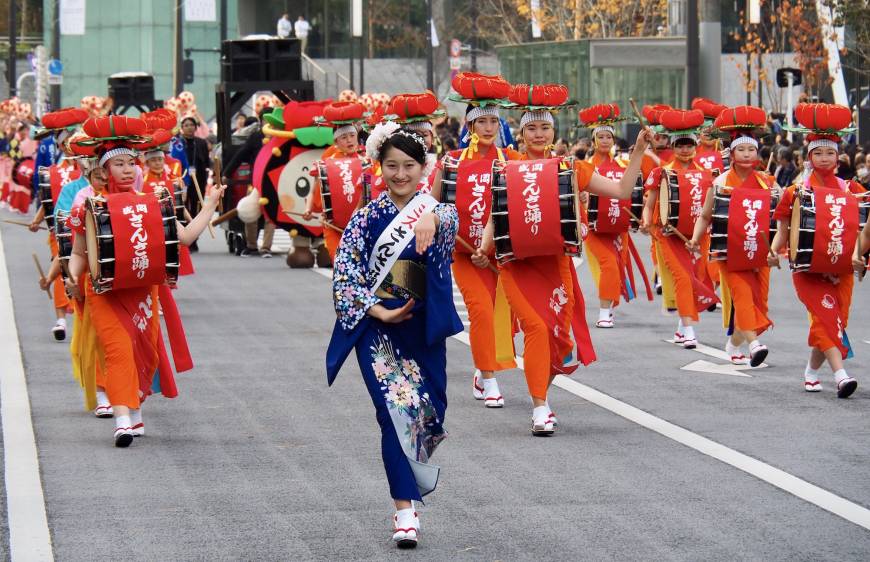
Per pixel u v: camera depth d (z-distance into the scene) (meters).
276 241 36.50
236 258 31.22
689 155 18.67
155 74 80.50
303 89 33.09
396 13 85.00
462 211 13.54
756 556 8.88
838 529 9.48
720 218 15.65
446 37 75.56
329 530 9.55
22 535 9.47
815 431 12.59
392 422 9.18
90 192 12.70
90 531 9.56
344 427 12.93
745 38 67.94
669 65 48.25
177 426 13.02
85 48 81.69
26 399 14.32
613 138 19.83
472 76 13.70
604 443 12.16
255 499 10.38
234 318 20.56
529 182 12.29
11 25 68.44
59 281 18.25
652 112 21.05
